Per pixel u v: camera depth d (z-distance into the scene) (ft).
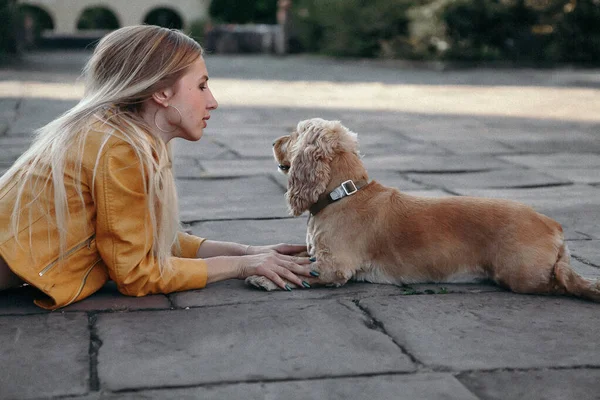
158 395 7.75
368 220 11.13
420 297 10.77
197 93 10.79
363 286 11.26
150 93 10.50
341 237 11.09
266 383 8.03
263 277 11.08
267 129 30.17
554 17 71.61
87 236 10.34
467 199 11.30
